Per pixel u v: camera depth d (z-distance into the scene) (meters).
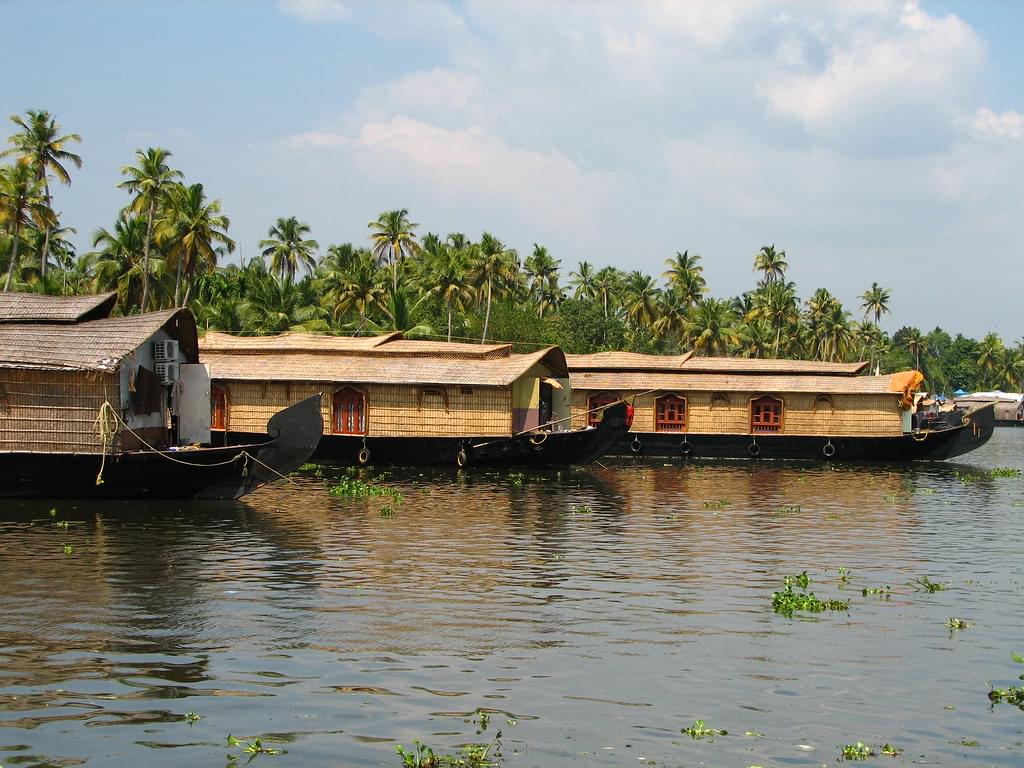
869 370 107.06
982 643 11.82
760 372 39.69
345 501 22.61
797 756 8.65
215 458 20.75
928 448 36.78
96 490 21.00
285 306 55.00
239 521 19.38
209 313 48.75
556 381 33.16
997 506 23.98
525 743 8.80
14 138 45.53
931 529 20.16
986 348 113.06
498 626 12.21
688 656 11.17
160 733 8.89
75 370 20.16
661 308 78.06
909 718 9.51
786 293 84.94
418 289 63.03
